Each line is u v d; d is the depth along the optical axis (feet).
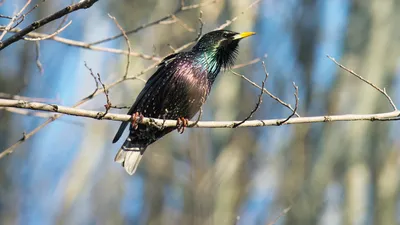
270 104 55.98
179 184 54.80
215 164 51.08
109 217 58.29
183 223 49.67
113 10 54.49
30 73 54.54
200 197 45.03
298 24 59.47
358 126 54.70
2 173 57.21
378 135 54.95
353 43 56.39
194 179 45.27
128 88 49.75
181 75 31.60
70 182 57.88
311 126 56.90
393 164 54.70
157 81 31.50
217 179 50.08
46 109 25.36
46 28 51.72
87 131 58.49
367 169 54.39
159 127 29.22
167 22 33.76
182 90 31.58
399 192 54.90
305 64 58.39
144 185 58.08
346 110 55.16
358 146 54.49
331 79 57.16
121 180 59.77
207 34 33.63
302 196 54.08
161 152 56.49
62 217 57.16
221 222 49.65
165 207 57.47
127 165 31.53
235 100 54.65
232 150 52.85
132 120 28.14
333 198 54.39
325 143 55.11
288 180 55.11
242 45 55.11
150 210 57.77
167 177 57.00
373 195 54.29
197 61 32.45
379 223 53.62
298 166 55.52
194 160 45.44
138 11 54.44
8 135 57.47
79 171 57.82
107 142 59.16
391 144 55.21
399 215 54.80
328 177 54.29
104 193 59.26
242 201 52.29
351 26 56.90
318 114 56.49
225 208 50.26
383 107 54.65
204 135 46.62
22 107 25.02
